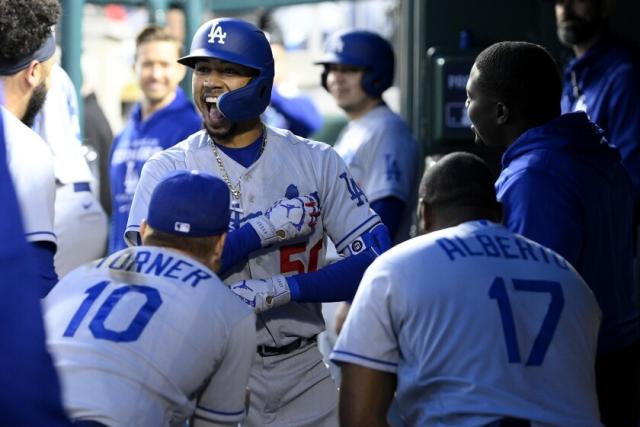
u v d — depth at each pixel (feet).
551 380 34.94
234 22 43.65
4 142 26.76
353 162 66.80
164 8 80.02
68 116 56.70
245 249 42.65
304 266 45.09
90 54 111.14
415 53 77.61
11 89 43.04
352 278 44.47
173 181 38.42
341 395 35.86
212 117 44.04
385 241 45.73
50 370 25.34
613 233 45.29
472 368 34.53
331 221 45.83
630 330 46.78
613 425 46.80
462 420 34.27
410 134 68.44
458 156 38.09
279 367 45.34
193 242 38.11
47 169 39.93
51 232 39.65
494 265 35.65
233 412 38.22
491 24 74.90
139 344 35.01
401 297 35.19
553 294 35.78
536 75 44.11
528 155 43.47
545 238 42.19
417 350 35.06
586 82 65.62
